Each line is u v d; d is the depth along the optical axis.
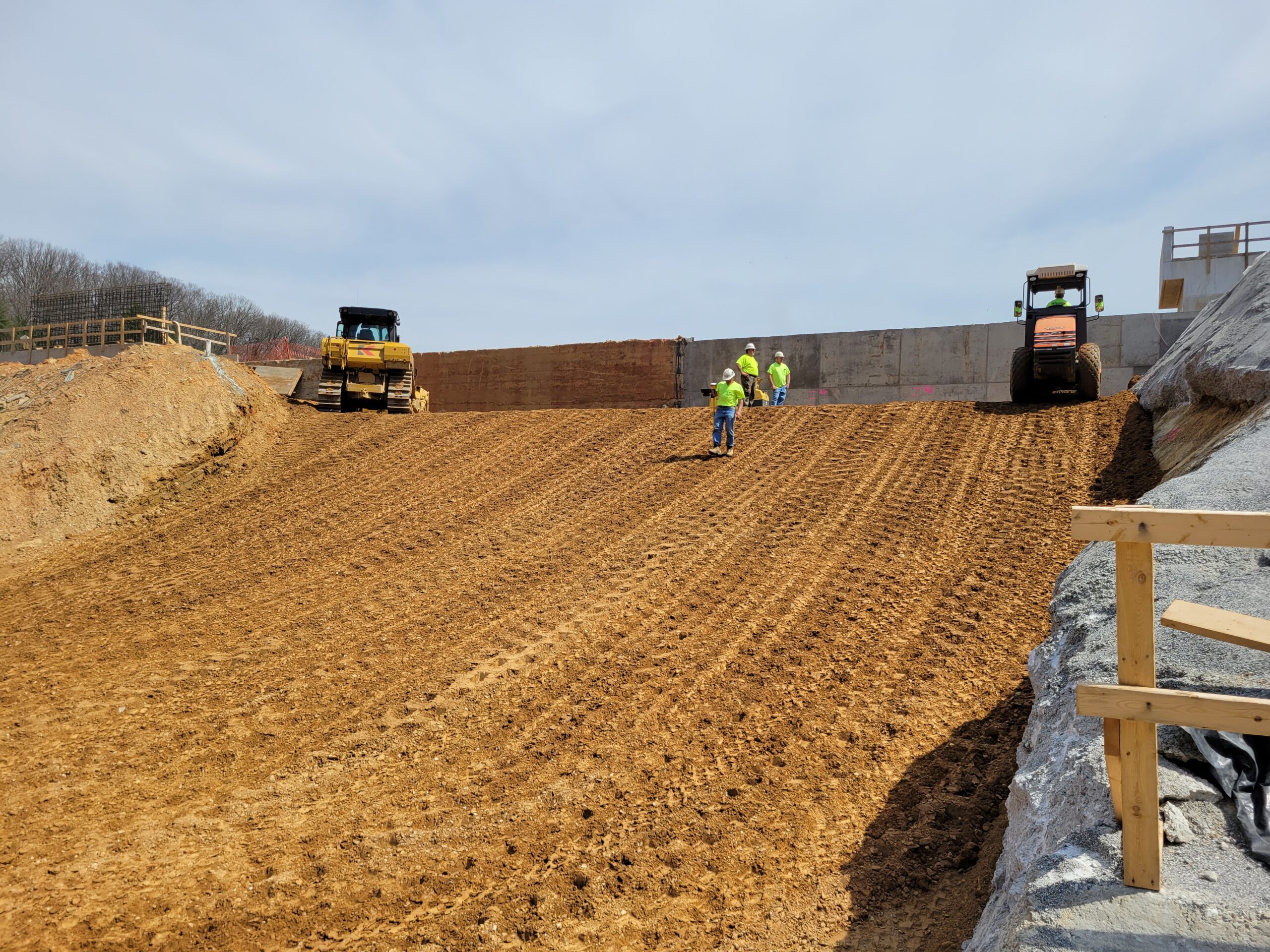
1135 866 2.51
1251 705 2.29
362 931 4.00
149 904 4.24
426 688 7.03
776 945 3.74
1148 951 2.27
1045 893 2.58
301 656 7.88
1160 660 3.50
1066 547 8.33
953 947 3.54
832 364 23.16
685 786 5.21
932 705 5.86
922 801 4.78
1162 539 2.41
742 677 6.64
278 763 5.92
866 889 4.07
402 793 5.43
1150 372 12.98
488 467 14.29
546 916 4.04
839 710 5.95
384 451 15.66
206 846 4.84
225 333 25.16
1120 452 10.57
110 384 14.48
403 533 11.58
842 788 5.00
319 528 12.13
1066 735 3.61
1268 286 9.38
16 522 12.41
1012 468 10.95
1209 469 5.90
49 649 8.41
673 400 25.11
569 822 4.92
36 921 4.09
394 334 20.44
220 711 6.79
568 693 6.72
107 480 13.26
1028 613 7.08
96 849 4.79
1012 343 21.14
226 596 9.77
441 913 4.12
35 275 74.75
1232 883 2.46
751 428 14.95
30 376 16.22
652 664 7.07
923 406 14.60
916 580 8.15
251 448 15.55
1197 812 2.77
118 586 10.50
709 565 9.30
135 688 7.30
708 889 4.19
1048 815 3.22
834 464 12.39
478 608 8.81
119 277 79.19
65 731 6.47
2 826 5.07
